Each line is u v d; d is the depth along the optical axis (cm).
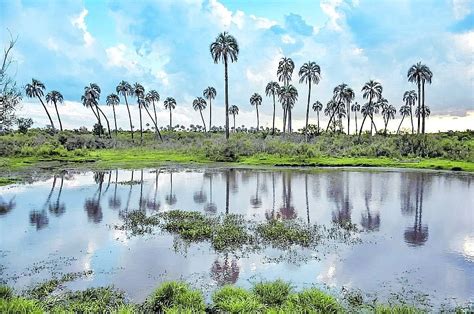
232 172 3972
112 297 934
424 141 5791
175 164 4928
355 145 6322
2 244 1412
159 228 1638
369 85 7431
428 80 6781
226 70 5912
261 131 10150
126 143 7881
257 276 1080
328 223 1725
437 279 1052
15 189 2791
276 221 1731
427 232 1557
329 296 842
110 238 1484
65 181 3250
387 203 2216
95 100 9312
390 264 1173
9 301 799
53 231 1595
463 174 3778
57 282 1041
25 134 7825
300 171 4075
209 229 1560
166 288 873
